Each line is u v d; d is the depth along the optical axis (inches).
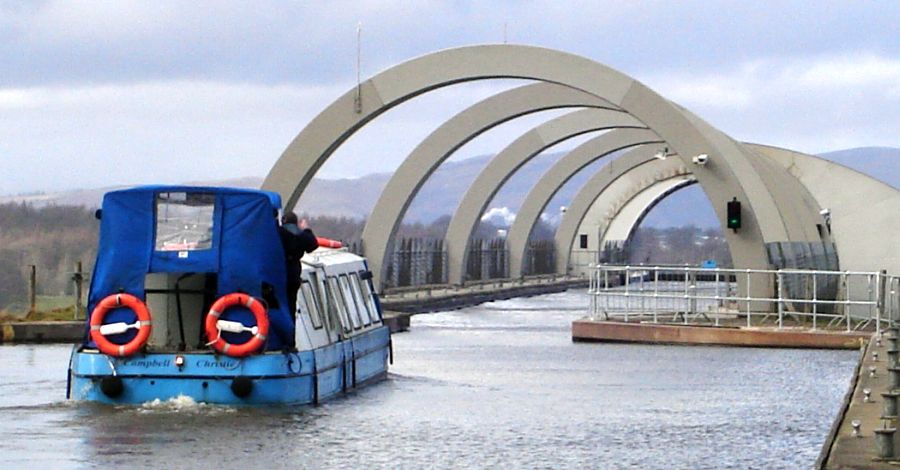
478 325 2443.4
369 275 1397.6
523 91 2748.5
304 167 2340.1
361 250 2795.3
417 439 956.0
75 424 978.1
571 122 3346.5
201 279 1082.1
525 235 4010.8
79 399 1067.3
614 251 5024.6
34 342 1849.2
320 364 1126.4
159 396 1052.5
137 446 896.3
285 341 1093.8
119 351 1050.7
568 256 4574.3
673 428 1029.2
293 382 1069.8
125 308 1067.3
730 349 1802.4
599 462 868.6
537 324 2477.9
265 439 935.7
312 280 1184.8
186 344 1083.3
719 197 2183.8
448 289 3383.4
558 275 4554.6
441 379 1390.3
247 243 1084.5
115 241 1087.6
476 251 3799.2
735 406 1170.6
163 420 999.0
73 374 1086.4
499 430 1008.2
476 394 1250.0
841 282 2313.0
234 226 1085.8
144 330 1055.0
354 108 2326.5
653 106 2219.5
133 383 1055.0
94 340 1062.4
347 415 1071.0
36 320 1932.8
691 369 1510.8
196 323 1082.7
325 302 1208.8
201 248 1085.8
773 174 2488.9
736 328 1861.5
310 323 1153.4
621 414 1109.7
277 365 1053.2
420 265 3277.6
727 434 998.4
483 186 3430.1
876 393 1093.1
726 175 2183.8
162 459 852.0
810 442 960.9
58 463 834.8
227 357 1048.8
